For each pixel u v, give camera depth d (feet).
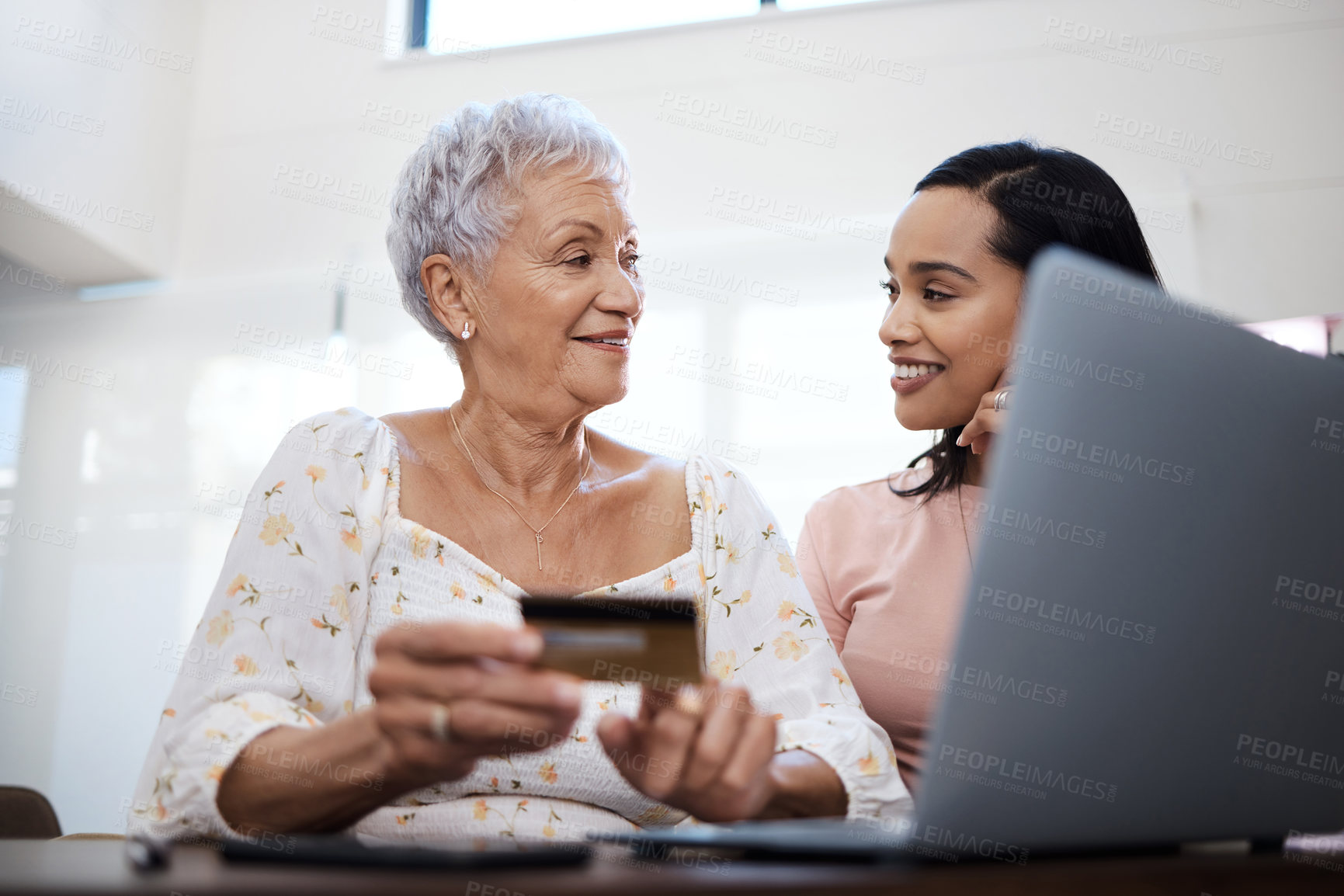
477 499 4.09
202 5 16.94
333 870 1.70
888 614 4.92
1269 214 13.05
